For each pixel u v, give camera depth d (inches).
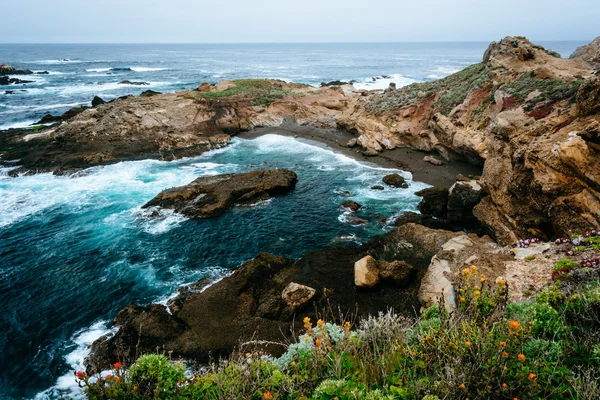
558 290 269.0
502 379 173.2
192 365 445.4
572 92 775.1
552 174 521.3
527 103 831.7
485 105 1080.2
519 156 598.5
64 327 531.5
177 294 596.4
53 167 1154.7
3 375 454.3
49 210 893.2
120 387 203.2
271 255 647.8
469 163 1091.9
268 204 927.7
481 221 707.4
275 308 525.0
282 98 1828.2
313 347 233.1
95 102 1951.3
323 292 549.3
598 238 411.5
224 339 474.9
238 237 772.0
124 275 649.0
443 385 177.8
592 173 473.1
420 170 1117.1
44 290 611.8
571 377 172.7
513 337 186.1
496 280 399.2
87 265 677.9
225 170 1186.6
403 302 514.0
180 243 749.9
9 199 948.6
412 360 206.7
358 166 1195.9
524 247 478.6
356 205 896.9
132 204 928.3
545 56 1184.8
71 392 429.7
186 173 1154.0
